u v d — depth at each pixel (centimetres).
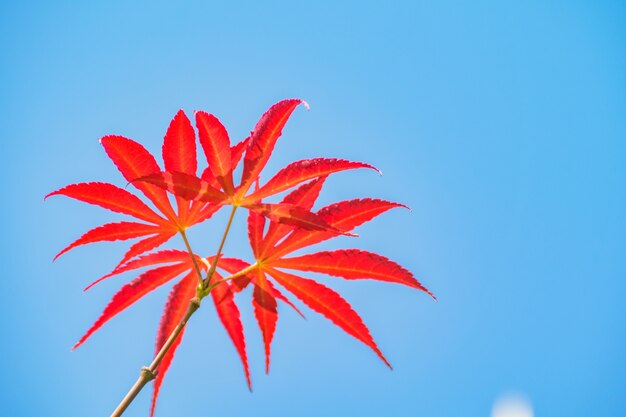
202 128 52
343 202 53
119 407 50
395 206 53
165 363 53
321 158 53
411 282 53
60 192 53
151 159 53
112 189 53
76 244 53
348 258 53
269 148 53
